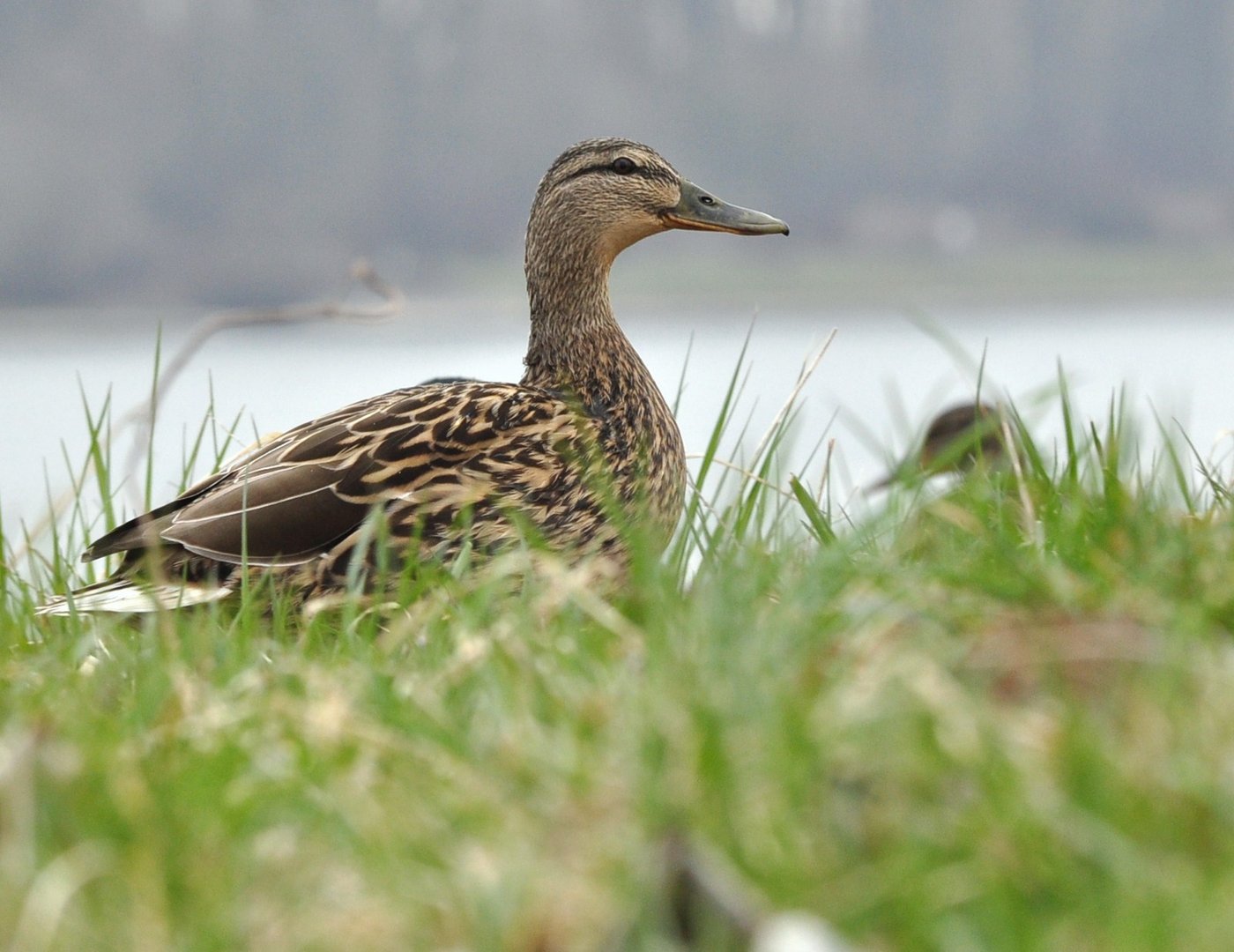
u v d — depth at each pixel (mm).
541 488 10352
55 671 7832
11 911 5238
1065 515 8453
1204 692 5809
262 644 8188
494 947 4852
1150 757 5406
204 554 9648
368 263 14156
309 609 8891
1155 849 5012
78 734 6340
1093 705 5992
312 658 8070
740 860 5020
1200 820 5070
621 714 5984
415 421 10344
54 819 5645
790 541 8625
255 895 5230
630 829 5230
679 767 5438
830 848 5164
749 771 5418
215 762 6012
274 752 6168
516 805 5562
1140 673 6055
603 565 9562
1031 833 4980
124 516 12656
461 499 9891
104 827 5535
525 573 8352
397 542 9844
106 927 5160
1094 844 4941
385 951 4945
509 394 10711
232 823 5602
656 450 11070
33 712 6824
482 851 5223
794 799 5305
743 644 6316
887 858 5051
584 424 10672
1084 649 6297
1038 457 9492
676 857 4910
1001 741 5438
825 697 5879
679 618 6836
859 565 7777
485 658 6887
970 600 6863
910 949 4719
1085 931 4676
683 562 9625
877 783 5406
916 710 5625
